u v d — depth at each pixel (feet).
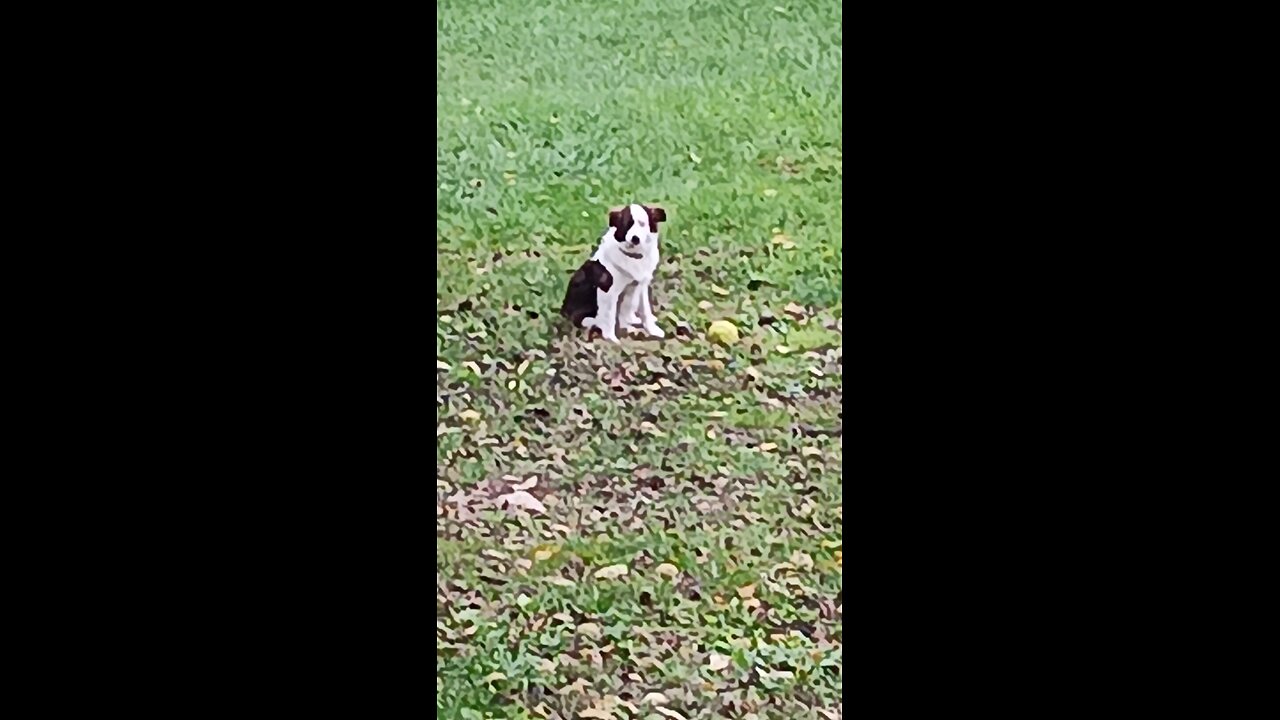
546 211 28.45
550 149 30.42
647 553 21.63
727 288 26.71
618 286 25.38
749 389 24.50
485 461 23.15
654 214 25.53
